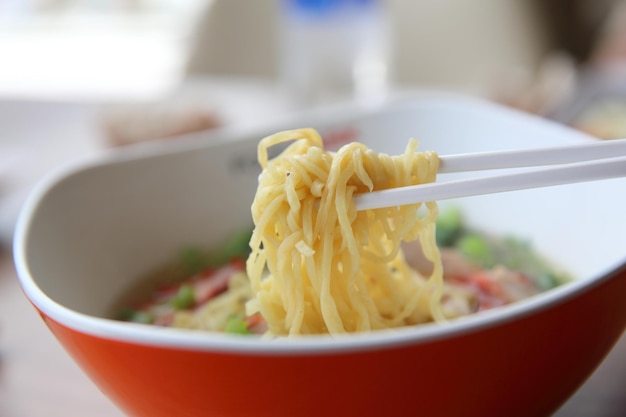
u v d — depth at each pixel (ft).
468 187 0.85
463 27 3.06
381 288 0.99
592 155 0.87
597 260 1.05
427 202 0.93
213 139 1.21
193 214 1.21
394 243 0.93
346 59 2.06
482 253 1.16
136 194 1.15
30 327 1.14
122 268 1.13
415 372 0.71
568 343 0.77
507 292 1.08
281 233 0.92
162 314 1.10
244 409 0.73
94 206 1.10
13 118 2.01
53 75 3.02
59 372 1.05
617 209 1.02
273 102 2.03
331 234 0.90
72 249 1.05
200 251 1.22
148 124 1.67
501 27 3.23
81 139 1.82
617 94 1.87
